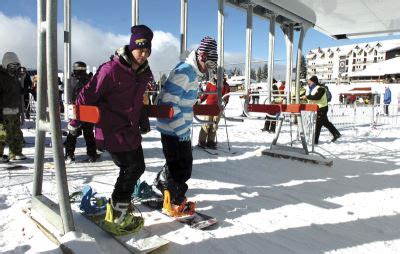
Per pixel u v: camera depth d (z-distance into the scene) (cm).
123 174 271
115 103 255
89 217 295
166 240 262
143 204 353
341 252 282
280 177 509
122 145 259
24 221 306
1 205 344
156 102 335
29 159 556
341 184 482
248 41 639
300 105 617
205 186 447
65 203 255
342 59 8544
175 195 327
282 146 671
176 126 310
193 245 276
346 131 1160
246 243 288
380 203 404
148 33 250
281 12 650
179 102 310
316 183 483
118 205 269
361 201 409
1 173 463
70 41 525
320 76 8875
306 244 293
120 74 247
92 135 552
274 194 425
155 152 660
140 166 271
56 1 237
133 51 250
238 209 368
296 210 373
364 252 283
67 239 244
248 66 641
